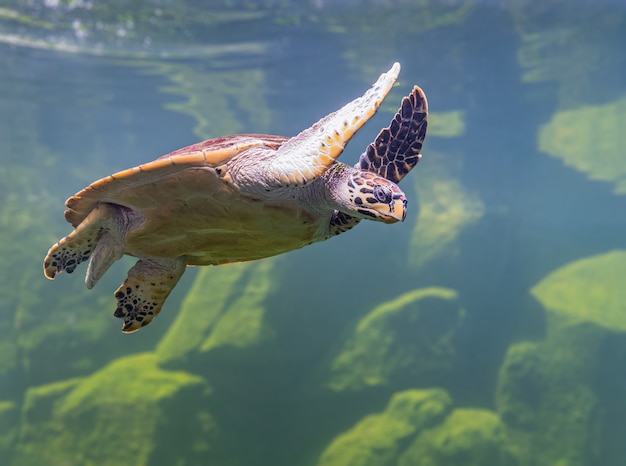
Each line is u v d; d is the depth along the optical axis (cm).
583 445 1409
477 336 1686
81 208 366
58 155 2244
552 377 1503
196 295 1530
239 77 1606
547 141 2083
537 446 1424
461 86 1633
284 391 1470
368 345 1518
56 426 1334
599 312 1655
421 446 1361
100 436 1284
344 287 1636
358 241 1689
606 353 1513
